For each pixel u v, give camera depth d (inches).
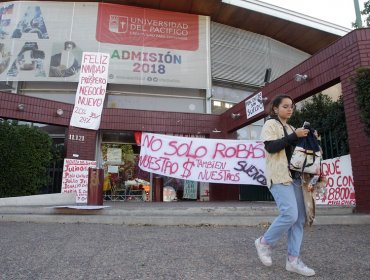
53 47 645.3
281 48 802.2
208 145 454.0
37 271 130.3
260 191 519.8
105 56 556.7
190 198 598.5
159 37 685.3
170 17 701.9
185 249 171.9
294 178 130.2
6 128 430.9
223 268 135.4
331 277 122.4
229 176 442.3
